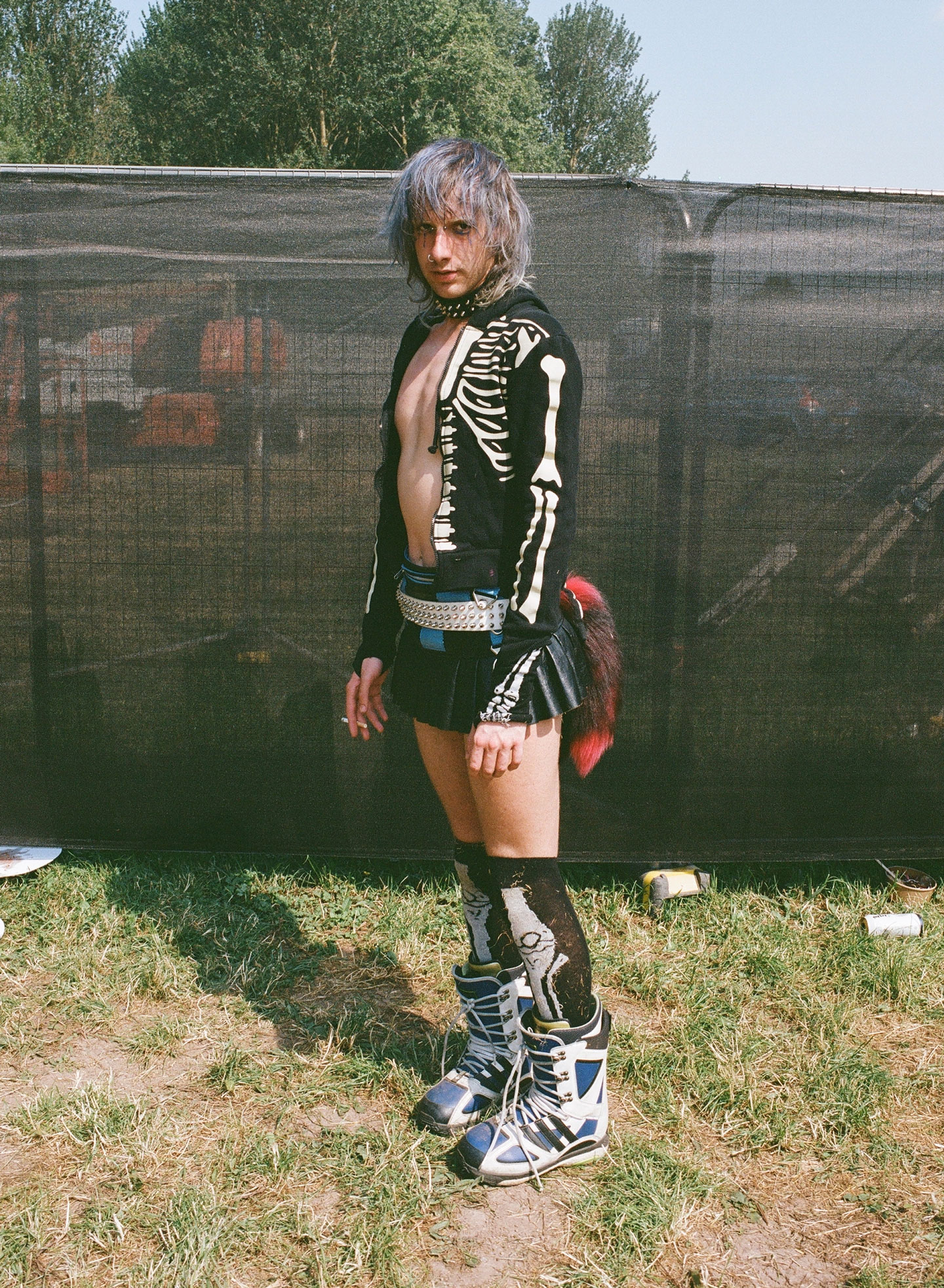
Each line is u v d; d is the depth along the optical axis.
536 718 1.67
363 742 2.74
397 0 32.00
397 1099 1.99
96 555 2.67
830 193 2.48
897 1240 1.67
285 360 2.56
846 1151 1.86
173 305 2.55
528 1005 2.01
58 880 2.72
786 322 2.51
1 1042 2.11
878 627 2.67
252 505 2.63
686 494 2.57
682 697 2.66
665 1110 1.97
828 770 2.73
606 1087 1.93
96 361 2.59
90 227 2.53
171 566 2.67
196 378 2.58
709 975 2.42
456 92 33.53
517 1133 1.80
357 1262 1.59
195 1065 2.07
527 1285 1.57
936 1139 1.91
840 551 2.62
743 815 2.74
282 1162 1.78
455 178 1.57
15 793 2.79
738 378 2.53
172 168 2.50
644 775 2.70
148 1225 1.66
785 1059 2.12
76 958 2.39
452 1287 1.56
